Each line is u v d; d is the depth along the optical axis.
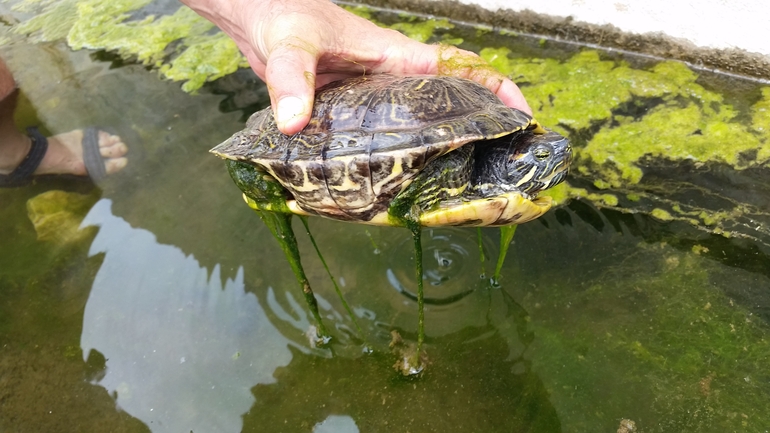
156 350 0.32
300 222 0.39
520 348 0.30
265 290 0.35
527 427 0.27
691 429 0.26
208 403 0.29
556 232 0.35
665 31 0.45
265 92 0.48
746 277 0.31
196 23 0.59
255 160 0.26
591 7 0.46
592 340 0.30
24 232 0.40
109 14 0.62
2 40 0.60
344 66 0.34
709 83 0.44
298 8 0.31
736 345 0.29
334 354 0.31
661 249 0.33
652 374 0.28
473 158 0.28
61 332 0.33
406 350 0.31
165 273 0.36
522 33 0.51
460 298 0.33
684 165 0.37
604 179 0.37
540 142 0.28
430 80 0.27
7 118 0.47
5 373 0.31
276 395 0.30
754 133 0.39
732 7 0.41
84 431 0.28
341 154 0.24
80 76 0.53
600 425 0.27
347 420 0.28
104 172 0.43
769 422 0.26
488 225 0.26
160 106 0.48
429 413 0.28
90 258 0.37
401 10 0.57
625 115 0.42
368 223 0.27
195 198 0.41
